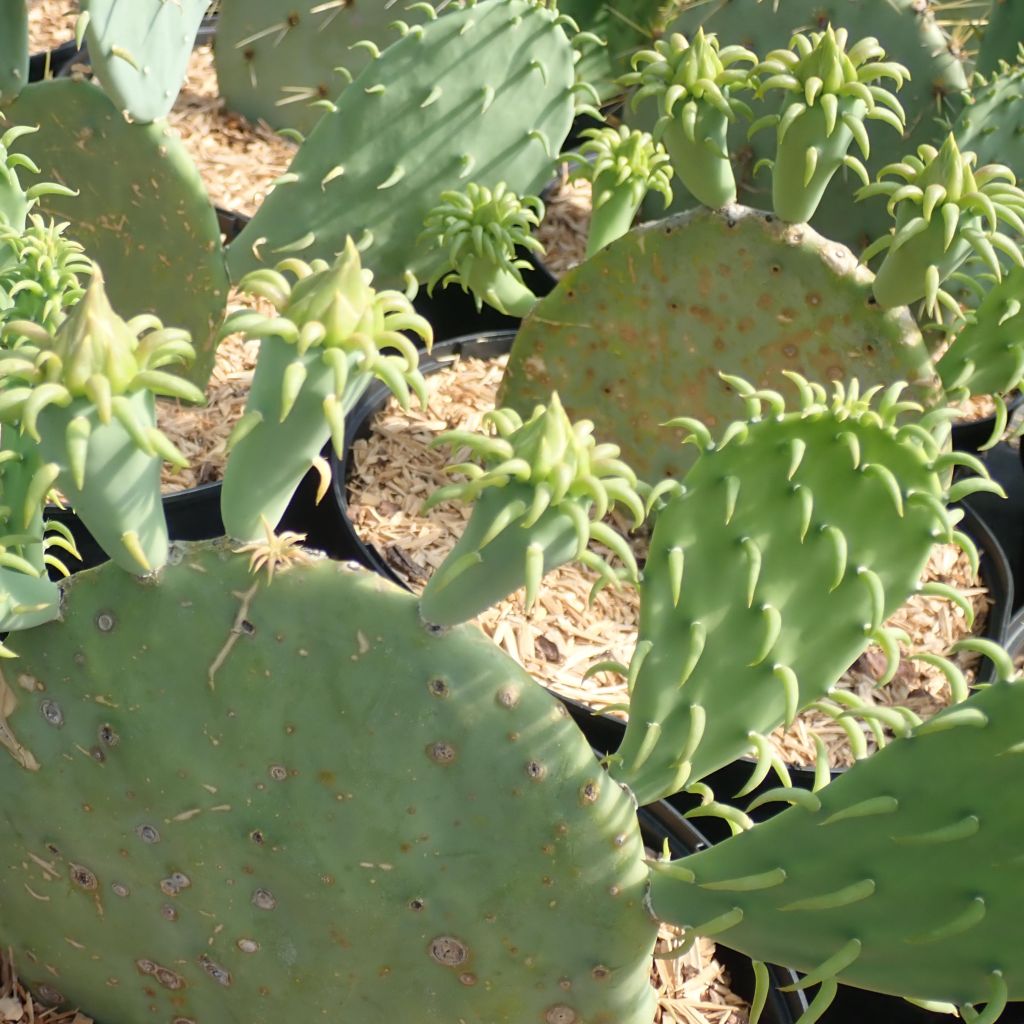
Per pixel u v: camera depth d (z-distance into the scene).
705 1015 0.61
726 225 0.73
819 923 0.48
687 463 0.80
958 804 0.46
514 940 0.51
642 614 0.51
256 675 0.50
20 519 0.51
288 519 0.81
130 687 0.51
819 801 0.47
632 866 0.50
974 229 0.66
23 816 0.54
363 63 1.08
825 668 0.52
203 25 1.24
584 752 0.49
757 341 0.75
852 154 0.95
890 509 0.52
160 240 0.83
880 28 0.92
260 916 0.53
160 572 0.49
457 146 0.83
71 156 0.82
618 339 0.79
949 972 0.47
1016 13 0.97
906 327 0.71
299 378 0.45
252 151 1.10
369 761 0.50
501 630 0.75
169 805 0.52
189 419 0.85
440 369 0.90
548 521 0.46
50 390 0.43
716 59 0.70
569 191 1.16
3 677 0.52
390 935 0.52
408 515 0.81
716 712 0.51
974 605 0.81
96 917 0.56
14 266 0.57
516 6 0.81
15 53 0.80
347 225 0.84
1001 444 0.94
